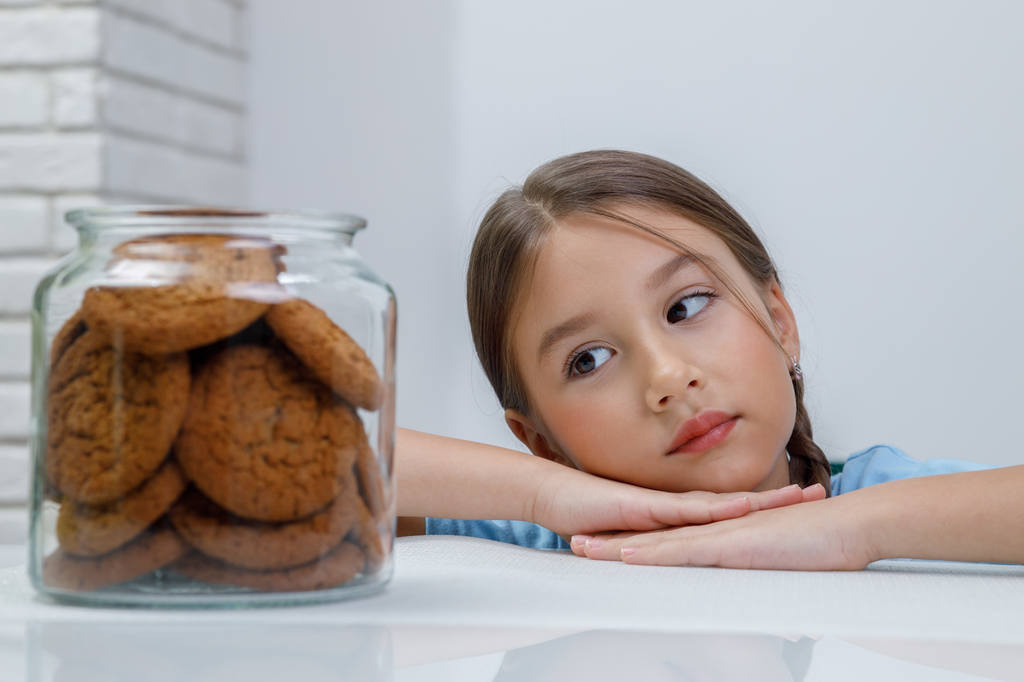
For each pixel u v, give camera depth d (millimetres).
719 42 1729
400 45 1861
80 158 1659
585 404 1058
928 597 481
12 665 336
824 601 462
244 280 431
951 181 1657
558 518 858
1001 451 1662
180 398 424
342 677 320
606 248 1051
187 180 1812
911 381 1681
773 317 1149
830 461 1429
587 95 1789
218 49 1869
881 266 1685
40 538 450
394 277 1877
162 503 426
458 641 372
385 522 480
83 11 1650
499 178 1832
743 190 1729
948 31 1645
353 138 1886
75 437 431
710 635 381
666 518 813
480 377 1850
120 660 343
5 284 1688
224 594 433
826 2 1682
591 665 335
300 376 438
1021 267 1644
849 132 1687
